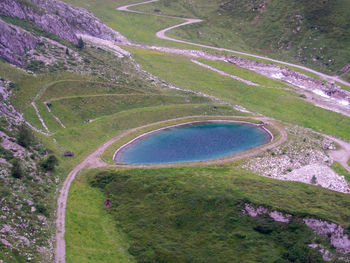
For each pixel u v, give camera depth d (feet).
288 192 294.66
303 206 271.69
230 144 395.96
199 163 348.59
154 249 253.44
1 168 273.33
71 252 234.79
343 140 451.53
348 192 328.08
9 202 245.24
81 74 485.97
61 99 427.33
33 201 263.90
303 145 399.03
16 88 407.23
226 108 495.00
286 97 579.07
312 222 254.88
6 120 333.42
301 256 239.71
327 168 365.40
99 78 495.41
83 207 282.56
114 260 243.81
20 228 232.53
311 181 336.29
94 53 575.79
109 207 290.35
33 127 368.48
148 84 540.93
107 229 269.85
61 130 385.70
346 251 239.91
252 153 372.38
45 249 229.66
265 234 258.16
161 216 277.03
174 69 639.35
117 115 439.63
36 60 470.80
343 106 568.41
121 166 336.29
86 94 456.45
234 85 609.01
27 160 301.84
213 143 396.78
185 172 325.42
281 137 411.54
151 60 655.76
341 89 621.72
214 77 629.92
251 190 291.79
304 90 617.62
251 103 564.30
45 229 246.06
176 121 447.83
